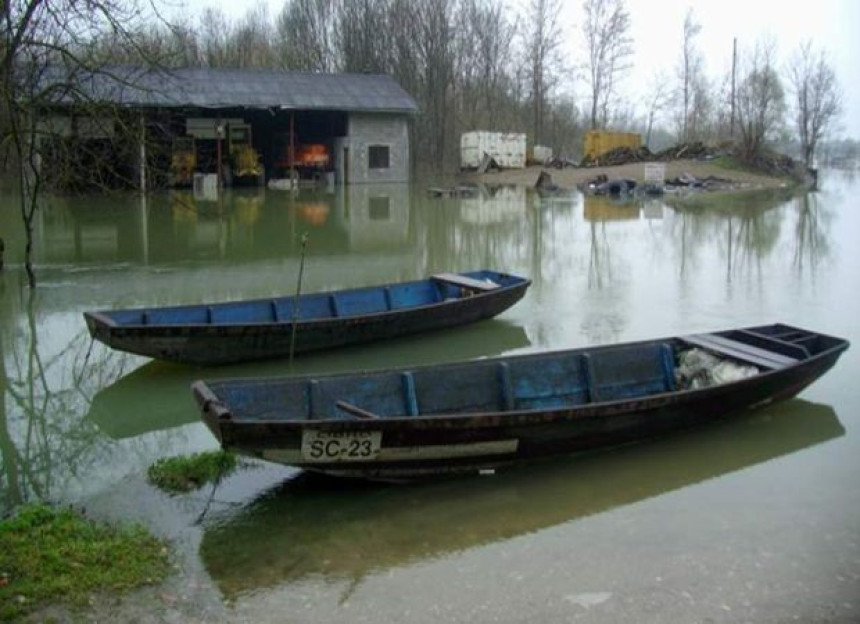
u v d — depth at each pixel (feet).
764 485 23.47
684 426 26.53
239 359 34.22
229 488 22.90
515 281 43.91
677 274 57.21
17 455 25.93
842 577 18.31
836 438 26.89
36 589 16.92
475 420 22.39
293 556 19.27
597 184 133.49
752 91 188.65
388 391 24.79
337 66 184.55
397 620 16.69
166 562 18.69
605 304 47.42
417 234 78.79
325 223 86.28
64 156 50.47
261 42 197.88
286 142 139.23
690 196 125.39
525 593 17.74
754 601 17.39
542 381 27.12
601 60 215.72
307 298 38.52
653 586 18.02
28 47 45.47
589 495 22.74
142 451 26.32
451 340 39.22
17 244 68.74
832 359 29.45
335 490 22.85
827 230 81.71
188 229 79.87
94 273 56.70
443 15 177.37
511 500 22.36
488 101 192.65
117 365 34.60
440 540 20.16
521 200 116.16
